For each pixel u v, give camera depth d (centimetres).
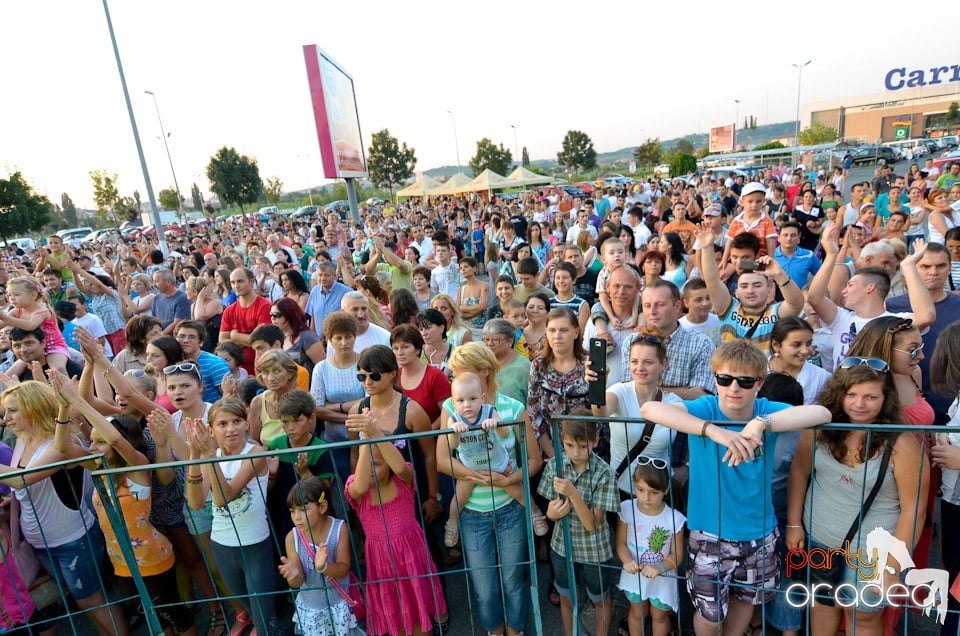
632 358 292
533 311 460
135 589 333
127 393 346
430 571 303
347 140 1481
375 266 804
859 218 844
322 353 494
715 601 253
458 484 296
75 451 310
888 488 234
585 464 278
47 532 305
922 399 278
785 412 215
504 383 389
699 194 1925
